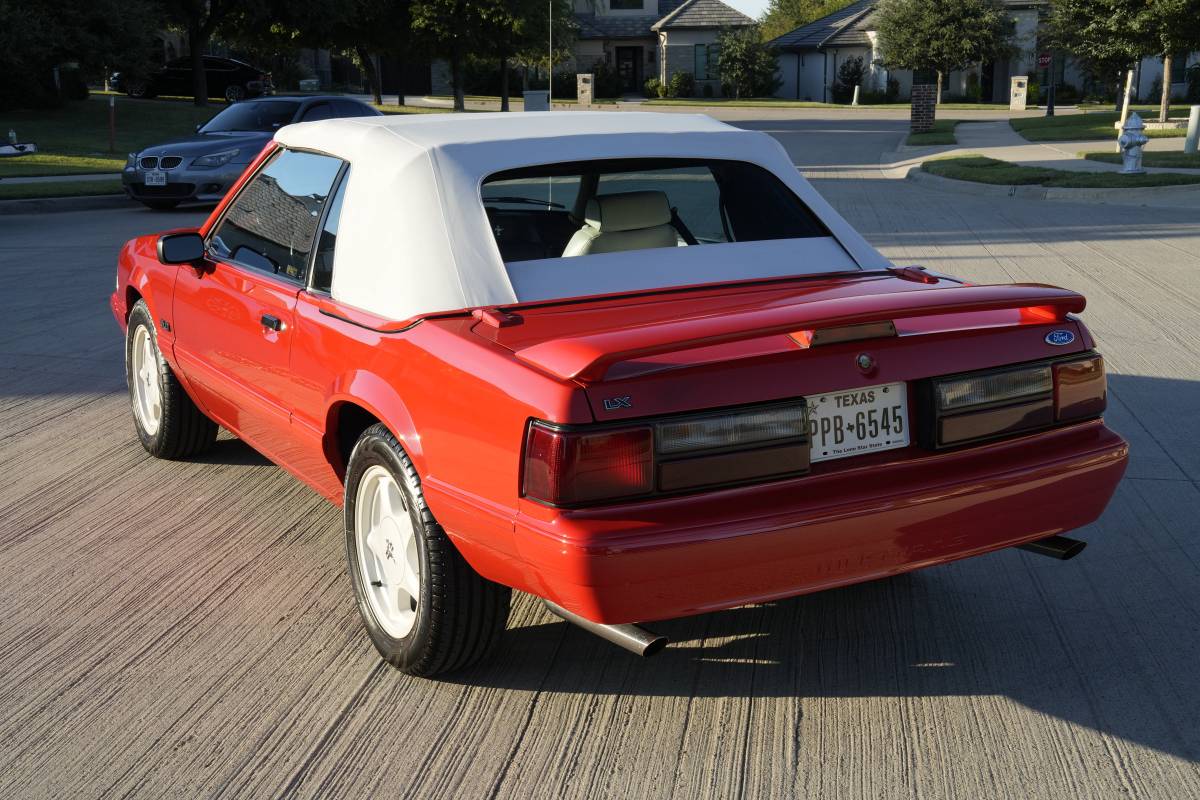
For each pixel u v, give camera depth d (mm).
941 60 55281
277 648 3742
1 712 3363
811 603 4043
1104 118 34750
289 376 3961
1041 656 3613
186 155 15867
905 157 24875
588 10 65812
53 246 12977
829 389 2939
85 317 9086
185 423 5422
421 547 3250
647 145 3947
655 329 2797
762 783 2963
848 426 3014
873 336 2936
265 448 4562
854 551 2965
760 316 2834
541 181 3723
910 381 3084
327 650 3725
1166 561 4309
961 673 3516
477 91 61688
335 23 38844
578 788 2957
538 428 2768
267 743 3186
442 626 3273
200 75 37281
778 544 2844
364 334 3482
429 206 3543
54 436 6098
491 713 3324
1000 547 3225
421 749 3148
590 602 2775
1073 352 3281
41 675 3578
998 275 10086
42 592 4188
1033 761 3035
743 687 3453
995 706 3318
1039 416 3217
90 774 3053
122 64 32062
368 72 45969
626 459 2740
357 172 3807
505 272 3473
